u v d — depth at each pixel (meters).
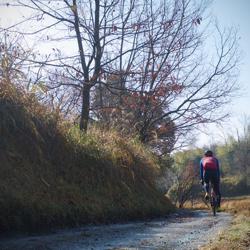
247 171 82.06
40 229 8.75
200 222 12.46
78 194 10.73
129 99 18.86
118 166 13.65
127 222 11.89
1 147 9.60
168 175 22.44
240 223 11.41
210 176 15.88
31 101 11.12
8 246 7.22
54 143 11.17
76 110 15.52
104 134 14.63
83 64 16.83
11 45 11.70
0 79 10.49
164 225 11.35
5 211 8.20
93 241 8.05
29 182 9.45
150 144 20.67
